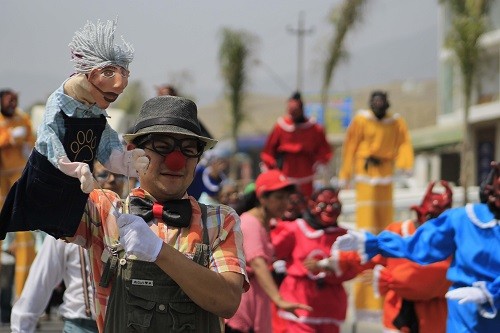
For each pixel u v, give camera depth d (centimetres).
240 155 8000
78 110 762
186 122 827
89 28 758
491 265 1391
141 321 790
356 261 1712
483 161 6738
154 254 756
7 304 2591
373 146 2786
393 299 1736
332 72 5497
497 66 6272
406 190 4319
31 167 758
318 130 2938
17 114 2567
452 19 4575
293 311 1585
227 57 6066
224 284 795
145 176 829
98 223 825
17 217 772
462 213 1424
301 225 1828
